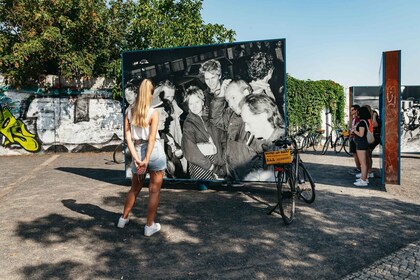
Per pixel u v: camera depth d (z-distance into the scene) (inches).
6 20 530.0
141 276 126.6
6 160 464.8
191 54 254.7
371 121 279.6
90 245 155.4
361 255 144.1
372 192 257.9
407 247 151.9
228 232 171.6
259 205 221.3
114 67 547.8
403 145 504.1
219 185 284.2
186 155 258.2
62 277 125.8
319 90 704.4
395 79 263.9
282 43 238.4
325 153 552.1
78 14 536.4
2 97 512.7
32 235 167.8
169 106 259.6
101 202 229.9
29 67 507.2
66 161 452.4
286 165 192.2
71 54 520.7
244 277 125.4
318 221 188.5
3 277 125.7
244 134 247.3
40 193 257.6
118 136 571.8
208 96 252.5
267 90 242.2
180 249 150.7
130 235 167.5
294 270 130.7
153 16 564.4
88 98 554.9
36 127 531.2
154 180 163.9
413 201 231.1
